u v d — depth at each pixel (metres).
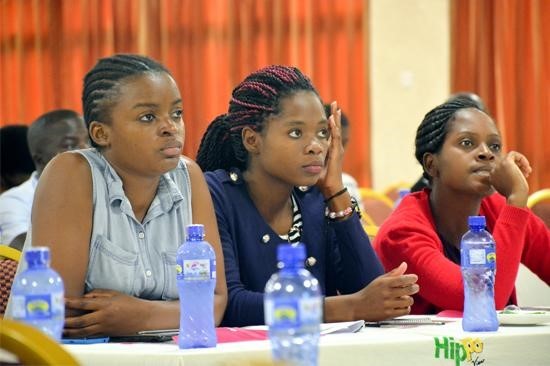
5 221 8.10
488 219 5.85
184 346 3.64
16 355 2.48
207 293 3.71
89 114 4.48
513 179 5.41
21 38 18.20
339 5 17.23
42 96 18.11
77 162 4.47
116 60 4.44
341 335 3.92
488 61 16.56
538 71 16.38
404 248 5.46
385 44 16.97
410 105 16.91
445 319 4.72
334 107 5.34
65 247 4.34
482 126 5.58
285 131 4.97
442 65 16.78
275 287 3.22
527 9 16.44
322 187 5.27
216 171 5.27
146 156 4.34
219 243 4.76
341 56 17.23
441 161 5.65
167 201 4.58
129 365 3.40
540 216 7.22
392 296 4.51
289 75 5.05
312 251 5.23
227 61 17.52
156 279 4.48
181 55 17.62
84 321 4.16
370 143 16.97
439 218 5.74
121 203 4.44
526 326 4.32
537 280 6.17
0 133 9.46
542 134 16.39
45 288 3.35
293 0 17.36
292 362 3.08
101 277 4.42
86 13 17.97
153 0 17.75
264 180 5.15
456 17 16.64
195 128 17.50
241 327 4.59
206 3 17.56
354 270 5.21
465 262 4.20
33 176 8.53
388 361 3.66
